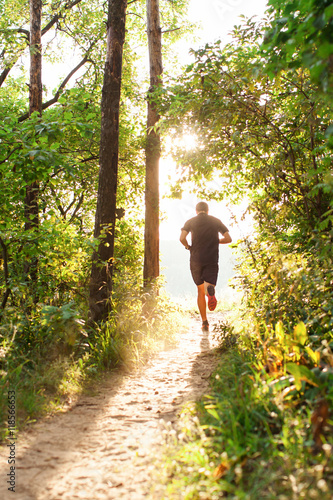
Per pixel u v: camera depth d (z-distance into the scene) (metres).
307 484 1.71
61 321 4.11
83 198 12.24
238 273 4.91
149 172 8.39
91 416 3.06
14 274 5.09
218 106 4.95
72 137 10.42
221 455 1.95
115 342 4.59
